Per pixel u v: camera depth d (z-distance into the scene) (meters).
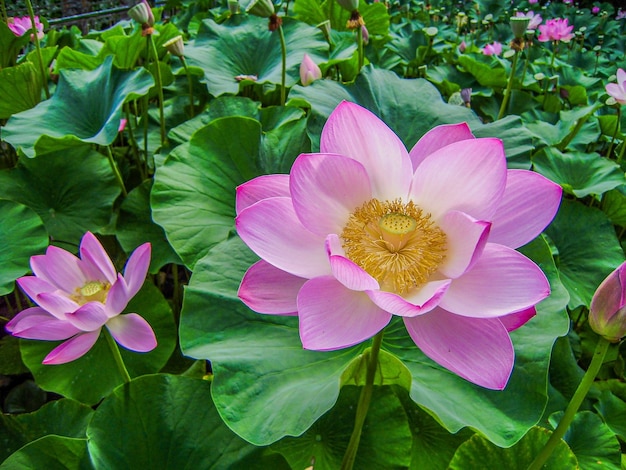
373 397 0.49
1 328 0.83
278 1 1.60
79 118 0.82
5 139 0.74
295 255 0.36
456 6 2.94
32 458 0.40
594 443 0.54
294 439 0.49
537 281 0.32
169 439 0.42
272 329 0.46
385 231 0.36
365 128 0.38
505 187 0.36
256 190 0.38
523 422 0.40
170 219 0.61
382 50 1.25
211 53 1.01
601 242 0.76
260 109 0.80
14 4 1.87
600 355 0.37
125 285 0.47
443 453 0.53
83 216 0.75
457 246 0.35
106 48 0.98
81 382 0.59
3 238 0.63
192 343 0.44
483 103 1.22
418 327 0.33
